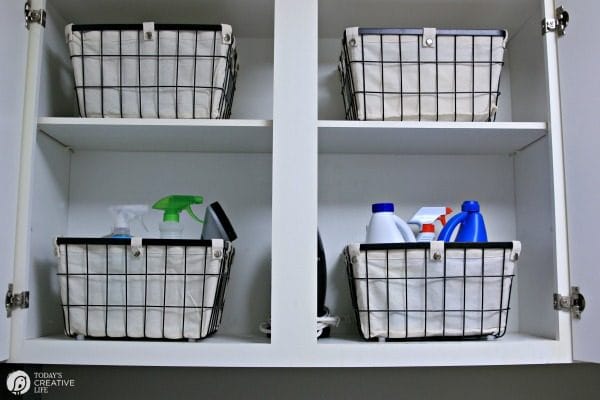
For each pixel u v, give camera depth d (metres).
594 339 1.01
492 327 1.08
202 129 1.13
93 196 1.35
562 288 1.07
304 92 1.09
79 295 1.07
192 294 1.07
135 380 1.33
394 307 1.07
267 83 1.40
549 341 1.06
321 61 1.41
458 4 1.24
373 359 1.03
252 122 1.11
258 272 1.33
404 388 1.35
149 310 1.06
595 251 1.01
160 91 1.13
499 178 1.38
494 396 1.35
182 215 1.34
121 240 1.07
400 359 1.03
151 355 1.03
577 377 1.37
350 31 1.14
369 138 1.21
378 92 1.14
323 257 1.18
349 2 1.23
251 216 1.35
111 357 1.03
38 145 1.16
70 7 1.25
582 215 1.04
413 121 1.13
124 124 1.11
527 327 1.28
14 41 1.04
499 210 1.38
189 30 1.13
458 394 1.35
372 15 1.29
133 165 1.36
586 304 1.03
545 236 1.19
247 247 1.34
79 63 1.14
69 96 1.33
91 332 1.07
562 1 1.12
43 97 1.18
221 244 1.07
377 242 1.17
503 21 1.33
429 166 1.38
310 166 1.07
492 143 1.26
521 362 1.05
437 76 1.14
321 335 1.19
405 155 1.38
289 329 1.03
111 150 1.36
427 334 1.07
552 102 1.12
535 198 1.25
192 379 1.33
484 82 1.15
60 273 1.08
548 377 1.37
